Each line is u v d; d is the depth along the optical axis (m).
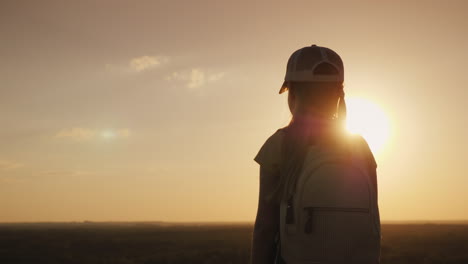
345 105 1.73
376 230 1.52
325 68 1.68
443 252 37.59
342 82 1.73
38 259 36.19
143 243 62.03
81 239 74.06
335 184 1.50
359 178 1.53
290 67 1.74
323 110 1.71
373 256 1.52
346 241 1.48
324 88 1.71
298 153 1.58
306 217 1.50
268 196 1.64
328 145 1.59
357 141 1.64
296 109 1.72
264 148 1.68
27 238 78.06
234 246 51.81
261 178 1.66
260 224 1.64
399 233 92.19
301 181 1.53
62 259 36.03
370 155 1.68
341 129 1.66
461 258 30.66
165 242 64.44
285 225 1.54
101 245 57.25
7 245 56.09
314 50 1.71
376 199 1.58
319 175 1.52
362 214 1.50
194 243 60.78
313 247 1.49
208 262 30.31
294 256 1.52
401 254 34.62
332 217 1.48
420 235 79.56
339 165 1.53
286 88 1.84
